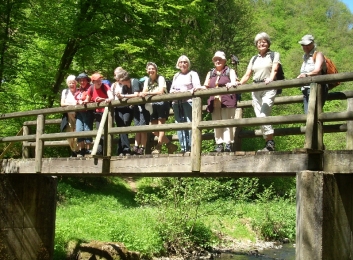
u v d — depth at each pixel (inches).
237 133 295.4
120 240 458.3
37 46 626.8
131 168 270.5
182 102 285.9
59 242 418.6
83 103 299.7
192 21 789.9
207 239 541.3
